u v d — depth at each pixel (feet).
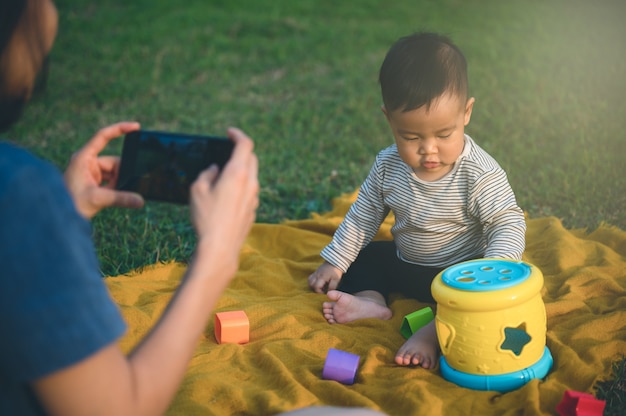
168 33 34.45
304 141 20.67
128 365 4.51
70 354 4.07
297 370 8.90
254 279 11.85
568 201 15.01
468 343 8.30
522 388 8.11
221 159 6.27
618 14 33.01
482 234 10.71
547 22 32.65
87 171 6.34
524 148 18.39
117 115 23.94
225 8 39.19
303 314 10.49
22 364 4.02
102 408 4.26
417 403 7.80
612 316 9.65
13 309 3.96
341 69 28.35
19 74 4.54
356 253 11.61
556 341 9.18
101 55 31.09
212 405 8.13
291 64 29.60
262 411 7.91
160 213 15.58
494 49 28.32
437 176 10.36
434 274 10.96
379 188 11.13
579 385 8.36
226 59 30.60
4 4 4.37
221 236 4.94
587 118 19.93
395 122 9.91
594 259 11.94
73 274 4.13
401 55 9.89
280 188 17.08
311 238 13.57
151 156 6.48
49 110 24.40
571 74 24.34
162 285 11.60
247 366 9.11
